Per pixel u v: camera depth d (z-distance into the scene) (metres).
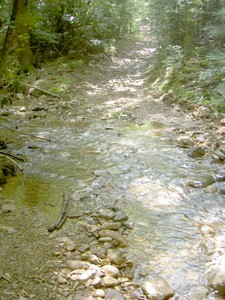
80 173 4.98
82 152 5.89
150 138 6.86
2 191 4.28
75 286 2.71
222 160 5.64
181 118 8.42
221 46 12.13
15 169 4.98
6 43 5.74
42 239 3.31
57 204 4.04
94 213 3.86
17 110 8.57
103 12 16.81
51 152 5.81
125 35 22.97
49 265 2.93
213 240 3.43
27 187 4.45
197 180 4.86
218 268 2.90
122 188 4.57
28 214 3.76
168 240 3.43
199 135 6.86
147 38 23.89
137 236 3.48
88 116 8.46
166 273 2.93
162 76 11.89
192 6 12.65
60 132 7.02
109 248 3.21
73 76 12.88
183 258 3.14
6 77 7.94
